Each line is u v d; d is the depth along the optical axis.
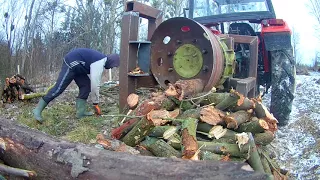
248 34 5.16
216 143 3.00
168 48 4.11
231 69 4.18
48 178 2.56
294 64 4.77
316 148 4.04
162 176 2.20
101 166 2.35
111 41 18.44
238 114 3.33
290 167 3.65
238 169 2.10
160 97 3.56
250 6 5.20
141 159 2.32
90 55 4.79
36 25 13.30
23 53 9.88
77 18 18.95
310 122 5.05
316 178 3.35
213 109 3.31
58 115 5.20
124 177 2.27
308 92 8.13
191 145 2.86
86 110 5.35
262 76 5.29
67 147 2.53
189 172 2.17
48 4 17.03
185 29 3.95
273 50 4.74
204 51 3.83
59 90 4.83
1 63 9.24
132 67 4.23
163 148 3.01
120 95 4.20
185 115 3.37
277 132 4.71
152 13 4.51
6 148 2.80
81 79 5.04
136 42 4.11
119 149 2.92
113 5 18.56
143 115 3.26
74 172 2.40
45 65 10.22
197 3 5.61
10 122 3.00
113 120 4.70
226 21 5.30
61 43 15.10
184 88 3.48
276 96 4.75
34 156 2.63
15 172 2.62
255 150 2.93
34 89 7.98
